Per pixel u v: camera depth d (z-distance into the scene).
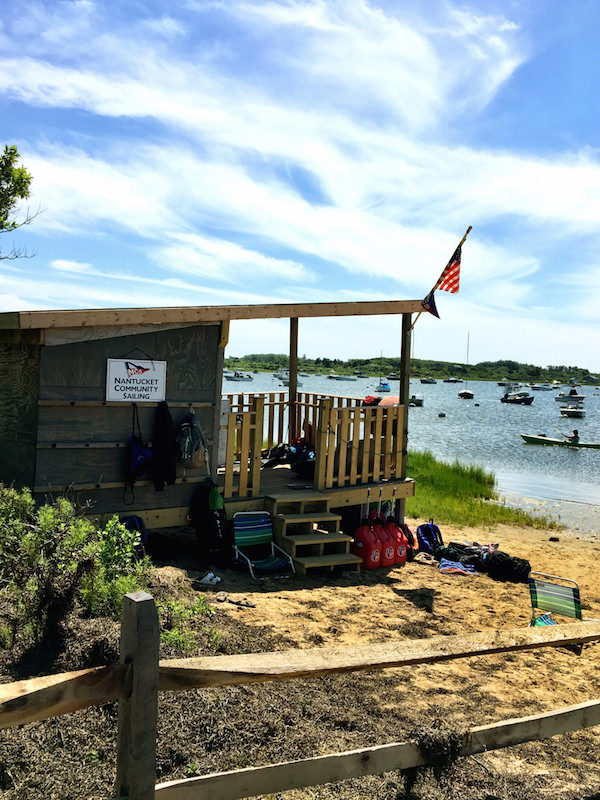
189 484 9.20
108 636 4.70
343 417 10.74
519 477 26.33
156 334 8.69
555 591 7.82
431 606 8.52
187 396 9.05
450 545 11.79
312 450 11.78
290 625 6.96
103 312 7.89
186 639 5.45
